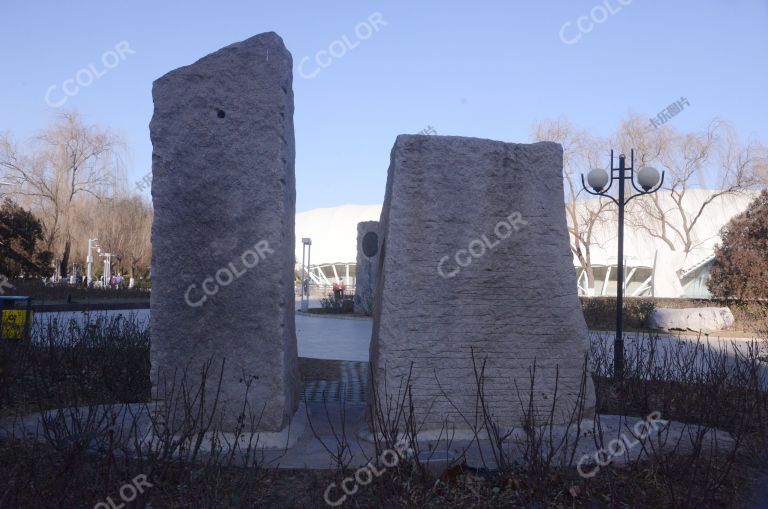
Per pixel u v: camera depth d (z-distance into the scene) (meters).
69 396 6.61
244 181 5.27
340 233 57.41
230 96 5.30
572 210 34.88
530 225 5.65
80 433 4.24
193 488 4.00
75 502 3.59
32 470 3.84
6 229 29.53
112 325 9.45
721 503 4.05
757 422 5.73
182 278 5.24
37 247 32.78
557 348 5.61
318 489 4.23
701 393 6.28
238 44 5.34
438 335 5.46
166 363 5.22
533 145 5.72
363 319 21.02
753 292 20.91
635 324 17.75
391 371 5.38
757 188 32.00
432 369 5.44
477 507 3.97
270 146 5.28
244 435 4.96
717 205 39.09
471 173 5.60
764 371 8.69
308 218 60.81
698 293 31.66
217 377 5.21
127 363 7.78
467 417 5.46
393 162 5.70
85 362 7.90
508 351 5.55
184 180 5.26
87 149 33.97
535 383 5.55
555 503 4.02
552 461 4.73
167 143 5.27
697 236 38.91
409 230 5.50
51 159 33.22
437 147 5.57
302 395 7.80
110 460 3.79
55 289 28.98
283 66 5.35
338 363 10.72
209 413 5.18
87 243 37.88
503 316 5.56
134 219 37.94
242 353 5.24
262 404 5.24
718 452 5.04
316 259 55.97
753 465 4.77
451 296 5.50
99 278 48.81
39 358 7.68
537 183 5.70
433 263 5.50
